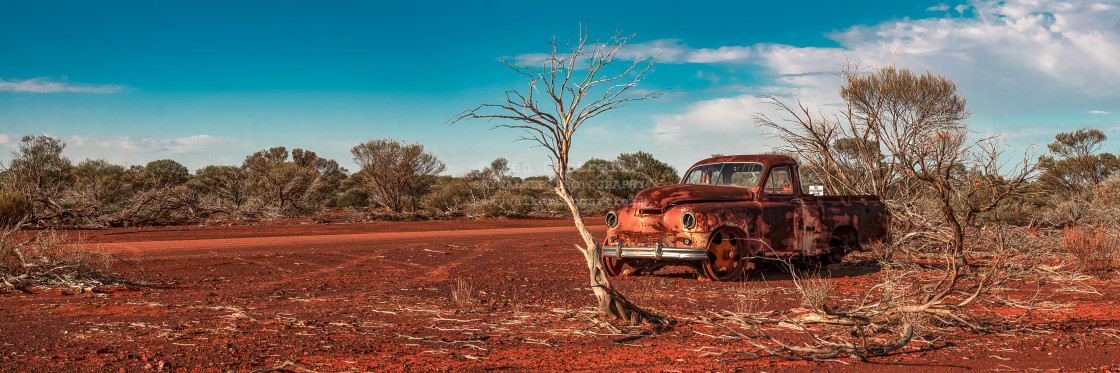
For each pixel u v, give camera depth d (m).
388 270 11.99
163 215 26.31
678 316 7.01
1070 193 19.62
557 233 21.80
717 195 10.53
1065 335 6.12
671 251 9.84
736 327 6.48
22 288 9.14
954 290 6.68
